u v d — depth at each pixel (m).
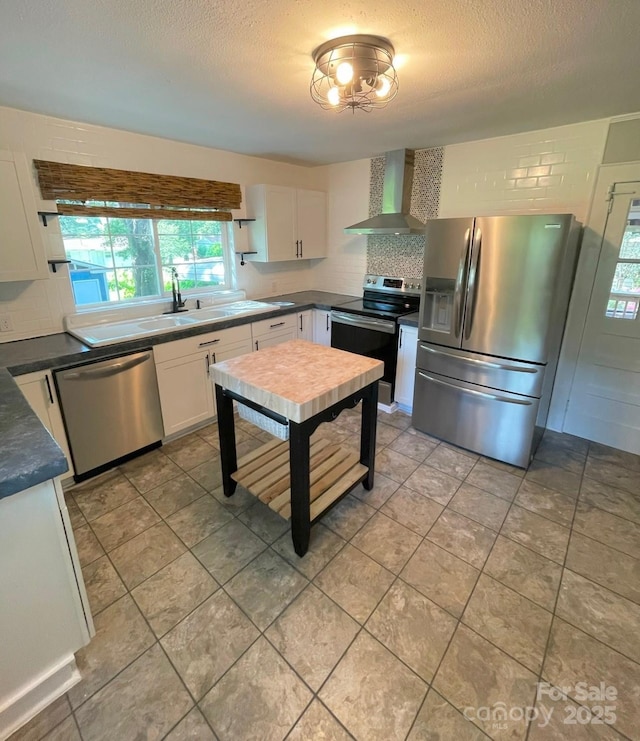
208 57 1.64
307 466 1.79
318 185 4.35
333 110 2.31
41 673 1.28
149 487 2.47
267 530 2.10
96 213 2.76
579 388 3.02
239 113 2.38
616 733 1.23
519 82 1.91
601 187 2.61
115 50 1.57
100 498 2.36
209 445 2.97
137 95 2.08
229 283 3.91
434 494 2.40
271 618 1.61
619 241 2.63
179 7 1.27
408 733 1.23
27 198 2.25
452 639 1.52
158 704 1.31
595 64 1.71
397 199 3.50
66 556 1.26
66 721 1.27
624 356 2.77
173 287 3.30
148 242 3.23
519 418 2.58
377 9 1.30
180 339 2.84
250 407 1.97
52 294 2.69
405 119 2.51
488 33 1.45
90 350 2.37
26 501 1.13
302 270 4.60
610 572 1.83
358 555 1.93
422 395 3.07
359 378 1.94
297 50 1.58
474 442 2.84
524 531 2.09
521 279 2.38
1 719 1.21
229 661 1.45
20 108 2.30
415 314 3.37
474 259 2.50
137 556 1.93
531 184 2.90
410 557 1.92
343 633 1.55
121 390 2.56
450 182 3.31
